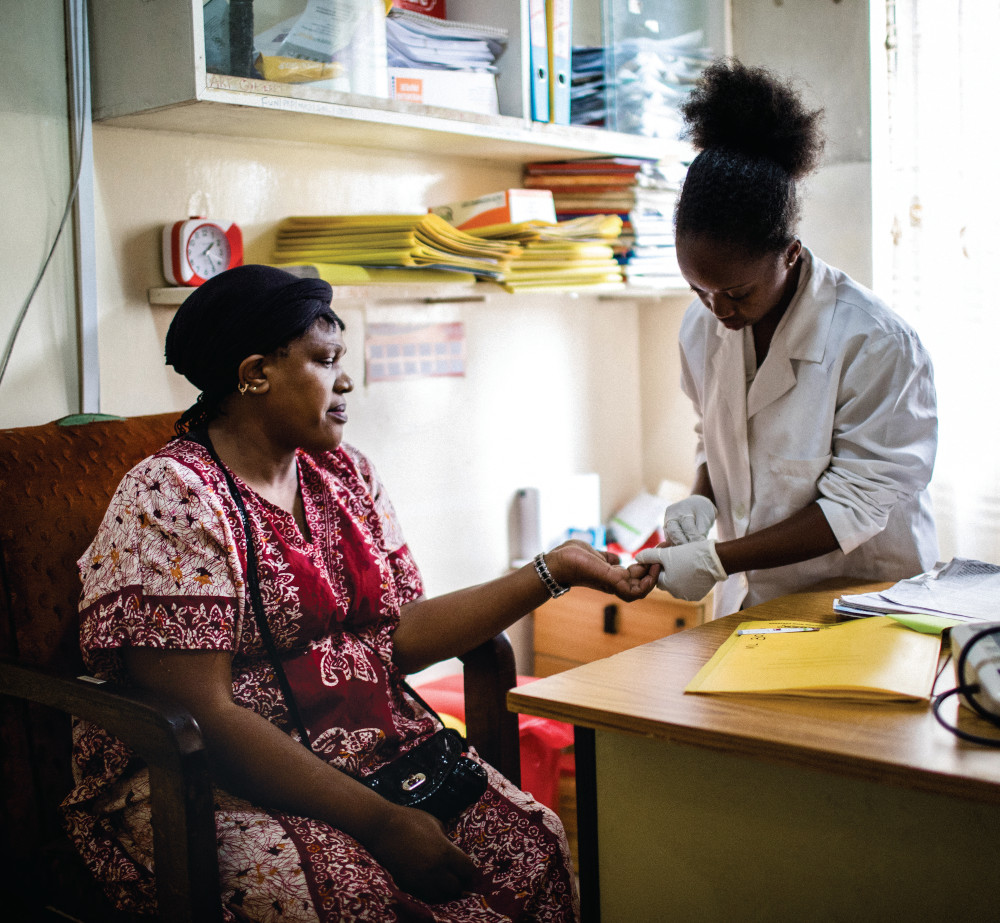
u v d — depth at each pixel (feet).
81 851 4.09
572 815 6.91
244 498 4.20
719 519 5.76
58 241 5.50
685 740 3.14
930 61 7.67
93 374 5.62
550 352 8.82
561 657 8.54
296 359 4.21
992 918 2.86
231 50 5.23
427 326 7.66
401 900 3.72
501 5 6.77
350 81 5.74
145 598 3.86
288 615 4.16
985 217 7.59
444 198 7.65
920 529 5.34
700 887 3.43
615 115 7.54
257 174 6.44
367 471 5.05
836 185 8.03
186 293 5.74
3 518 4.43
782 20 8.20
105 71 5.48
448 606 4.82
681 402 9.64
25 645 4.42
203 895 3.50
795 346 5.04
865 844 3.05
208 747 3.87
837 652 3.63
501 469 8.45
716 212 4.33
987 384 7.70
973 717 3.10
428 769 4.33
